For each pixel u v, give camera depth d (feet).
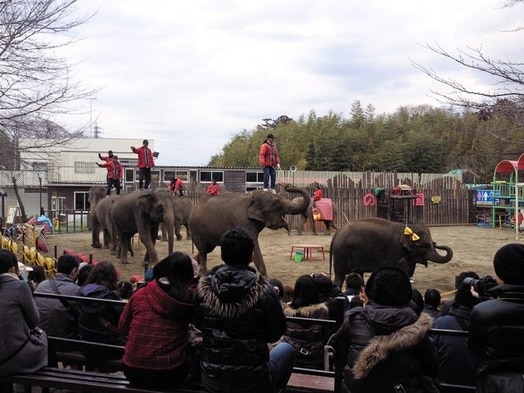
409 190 95.96
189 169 119.24
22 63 34.63
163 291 13.78
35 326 15.52
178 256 13.99
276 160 65.67
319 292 20.43
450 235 83.25
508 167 96.02
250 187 122.31
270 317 12.19
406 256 37.42
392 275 11.70
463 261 56.39
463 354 14.92
